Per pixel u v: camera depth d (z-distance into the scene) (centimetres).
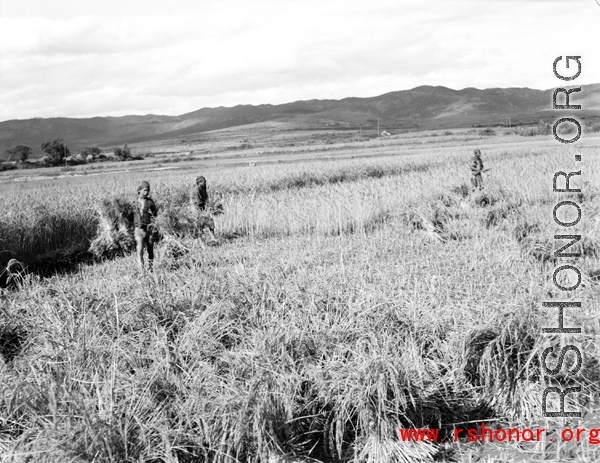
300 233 1869
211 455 522
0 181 7156
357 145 11600
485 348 650
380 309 730
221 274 870
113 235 1669
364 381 560
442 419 620
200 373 567
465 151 5994
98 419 488
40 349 649
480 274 989
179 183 3353
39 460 477
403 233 1673
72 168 10156
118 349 607
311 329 667
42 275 1477
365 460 550
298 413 562
